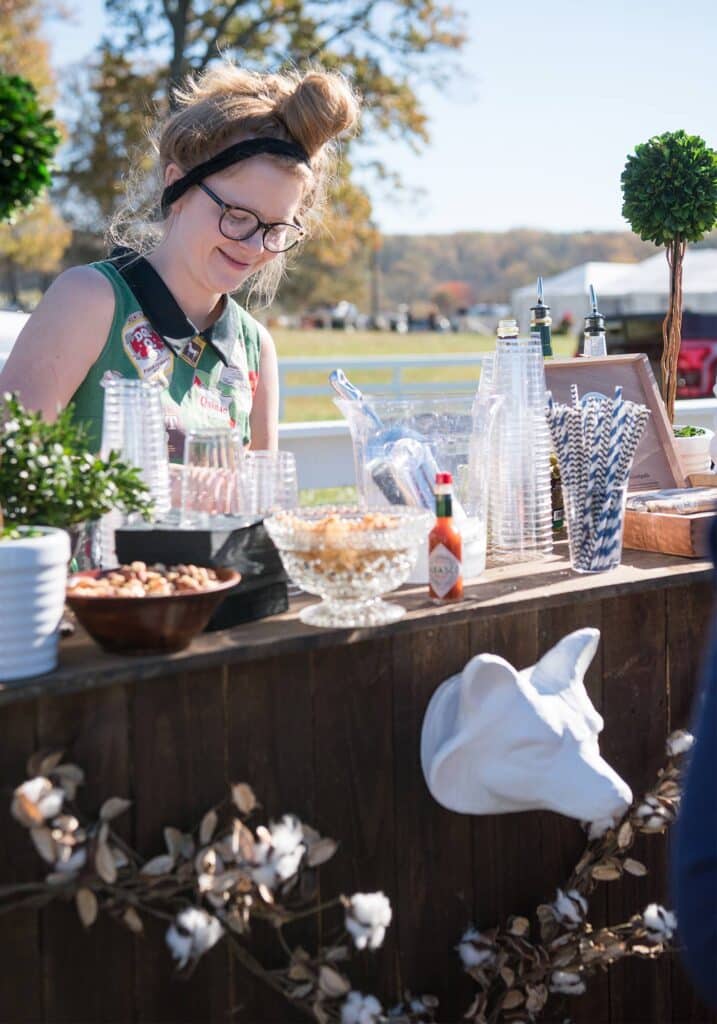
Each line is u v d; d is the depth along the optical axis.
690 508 2.10
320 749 1.64
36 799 1.33
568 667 1.72
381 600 1.71
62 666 1.40
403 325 47.78
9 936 1.41
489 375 2.13
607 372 2.36
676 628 2.00
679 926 1.09
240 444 1.77
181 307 2.15
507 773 1.63
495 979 1.84
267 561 1.63
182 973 1.54
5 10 14.30
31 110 1.39
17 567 1.32
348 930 1.55
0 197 1.41
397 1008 1.71
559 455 1.92
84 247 18.80
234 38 14.16
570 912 1.79
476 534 1.86
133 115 14.02
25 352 2.04
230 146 1.98
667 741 1.95
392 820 1.72
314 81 2.00
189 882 1.50
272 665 1.59
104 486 1.53
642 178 2.46
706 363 8.31
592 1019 1.96
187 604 1.41
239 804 1.51
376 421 1.96
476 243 77.81
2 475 1.49
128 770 1.48
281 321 51.88
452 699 1.71
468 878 1.80
